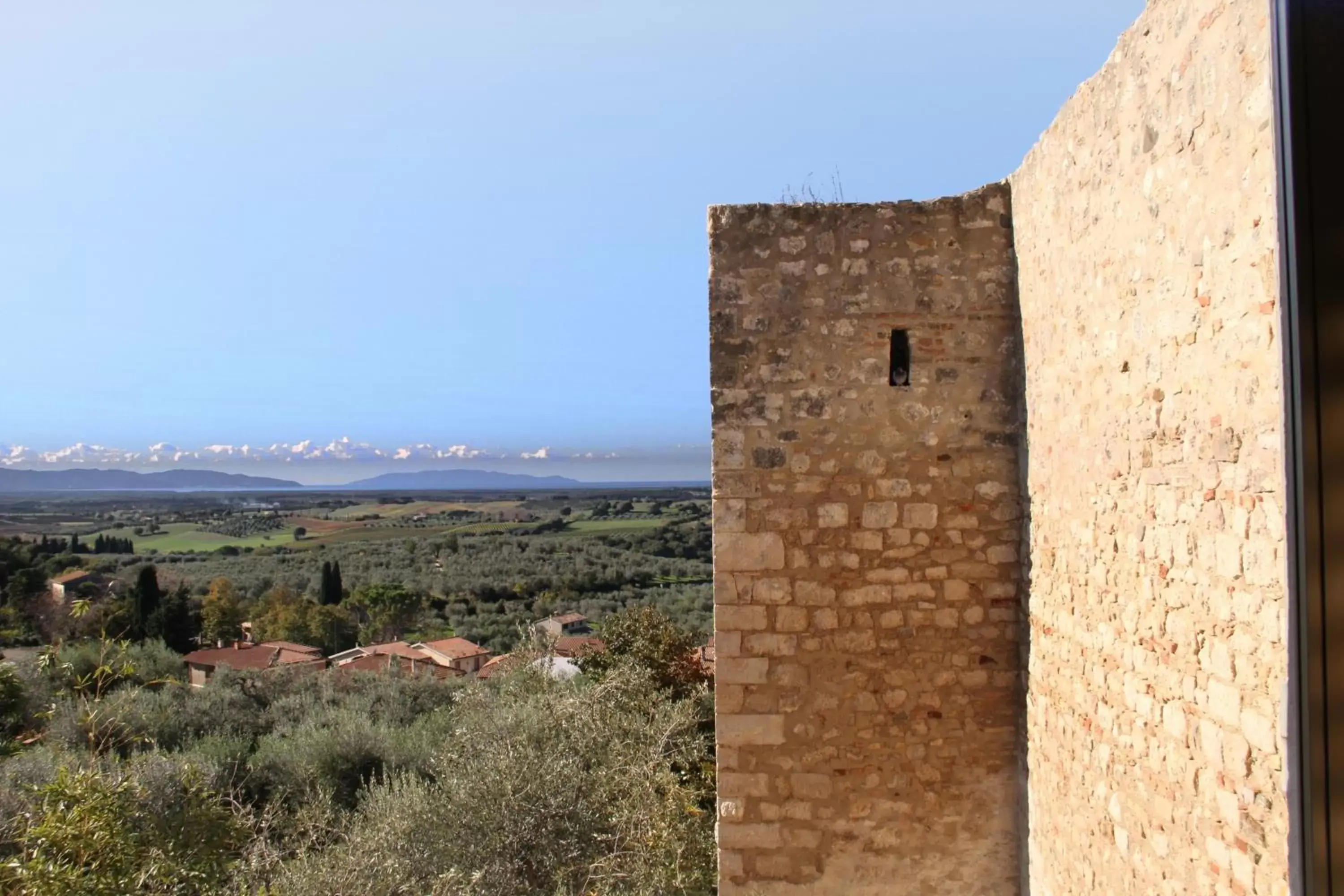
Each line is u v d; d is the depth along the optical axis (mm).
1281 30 2268
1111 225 4180
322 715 15289
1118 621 4156
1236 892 3205
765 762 5637
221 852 6934
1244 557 3109
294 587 48875
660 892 7430
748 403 5734
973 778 5609
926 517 5648
